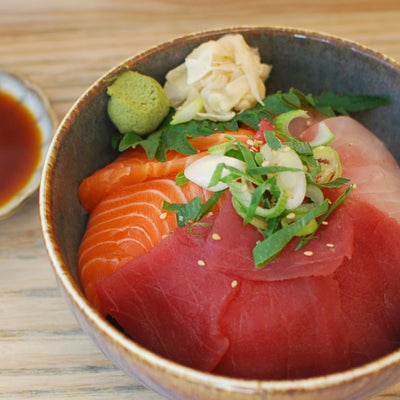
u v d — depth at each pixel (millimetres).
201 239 392
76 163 422
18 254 444
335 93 458
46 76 510
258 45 454
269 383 345
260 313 379
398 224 396
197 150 434
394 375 357
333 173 405
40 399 400
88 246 416
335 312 379
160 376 353
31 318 423
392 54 510
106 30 532
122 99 431
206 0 544
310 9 539
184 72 451
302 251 380
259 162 398
